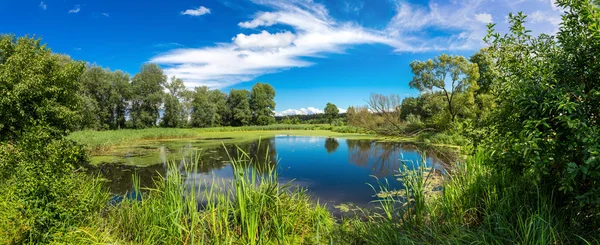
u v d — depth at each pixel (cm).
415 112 2684
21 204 296
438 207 352
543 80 228
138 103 3688
